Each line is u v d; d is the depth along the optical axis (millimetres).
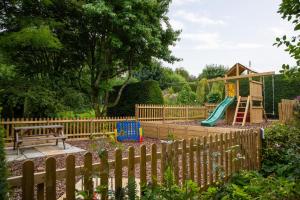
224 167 4660
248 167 5387
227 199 3564
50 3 12594
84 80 16781
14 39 10852
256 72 13469
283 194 3490
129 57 16078
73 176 2520
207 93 24562
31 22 11875
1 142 2035
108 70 16297
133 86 16828
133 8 13648
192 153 4051
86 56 16203
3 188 1978
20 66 14078
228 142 4840
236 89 13609
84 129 11789
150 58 16219
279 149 5898
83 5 12609
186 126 10750
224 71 37719
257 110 13516
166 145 3617
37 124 10461
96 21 14125
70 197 2488
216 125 12555
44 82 12703
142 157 3221
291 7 2512
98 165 2711
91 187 2586
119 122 11734
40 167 6043
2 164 2006
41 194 2307
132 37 13805
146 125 12898
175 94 27203
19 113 13516
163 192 2949
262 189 3760
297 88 16156
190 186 3137
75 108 13320
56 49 13555
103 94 18000
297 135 6340
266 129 6676
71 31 14867
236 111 12836
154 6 14305
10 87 11203
